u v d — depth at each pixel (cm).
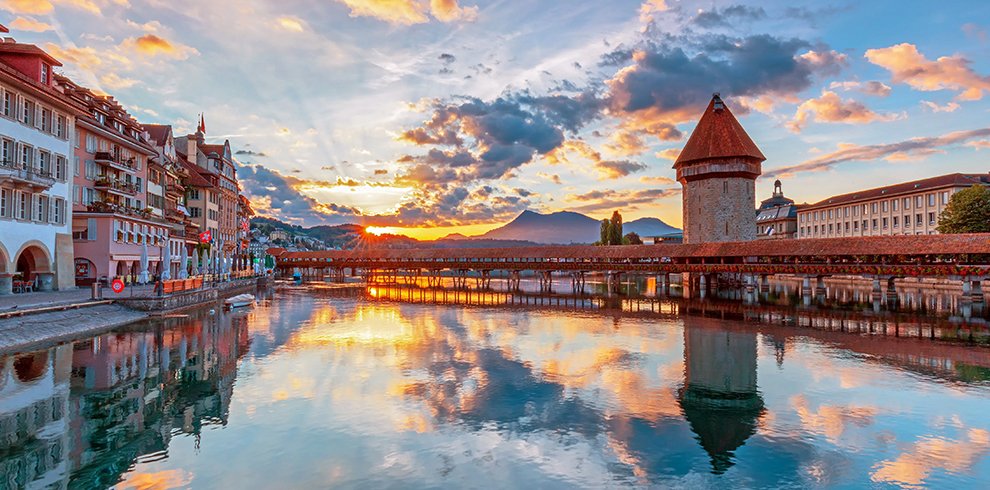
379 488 1077
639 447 1323
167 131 6250
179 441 1302
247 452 1244
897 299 4984
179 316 3494
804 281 5653
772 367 2197
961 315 3825
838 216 10562
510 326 3428
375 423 1462
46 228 3516
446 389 1823
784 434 1417
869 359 2352
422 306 4803
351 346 2616
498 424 1475
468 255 8181
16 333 2288
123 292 3750
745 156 6506
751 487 1115
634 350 2567
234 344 2592
